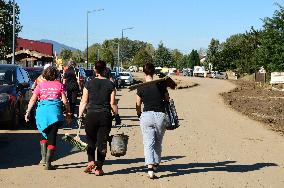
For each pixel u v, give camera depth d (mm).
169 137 14594
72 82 17844
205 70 113625
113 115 9180
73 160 10539
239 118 21516
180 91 45000
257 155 11836
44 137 9805
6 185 8227
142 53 144250
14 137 13867
